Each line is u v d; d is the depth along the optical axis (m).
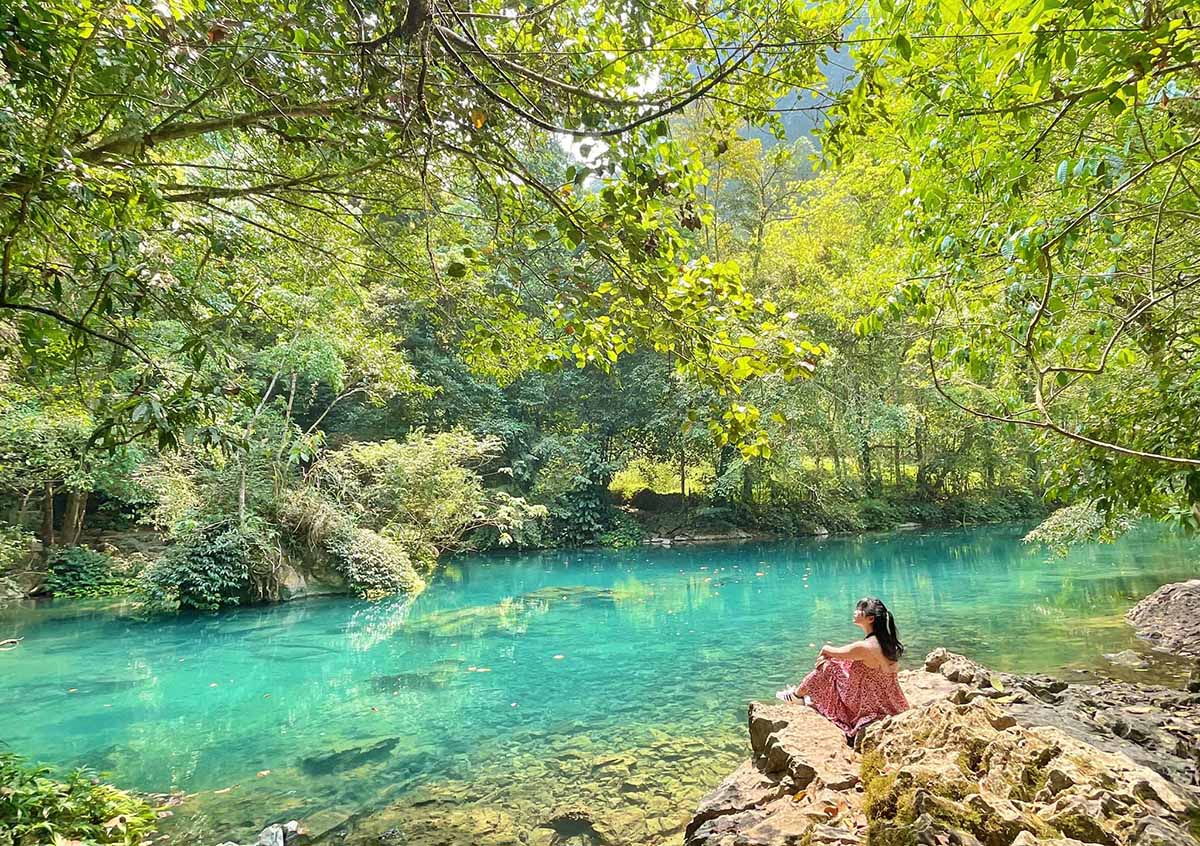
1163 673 6.74
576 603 12.44
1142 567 13.61
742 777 4.17
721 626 10.09
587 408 23.50
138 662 8.69
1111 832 2.45
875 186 9.81
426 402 20.23
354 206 5.59
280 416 14.07
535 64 2.94
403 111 2.72
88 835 3.99
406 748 5.57
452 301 4.76
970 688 5.17
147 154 4.13
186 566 11.75
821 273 16.92
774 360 2.55
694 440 22.38
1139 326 3.46
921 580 13.56
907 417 19.33
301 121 3.66
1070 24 2.04
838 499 23.62
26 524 14.87
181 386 2.67
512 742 5.63
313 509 13.60
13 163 2.45
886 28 2.69
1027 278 2.54
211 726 6.24
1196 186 2.90
